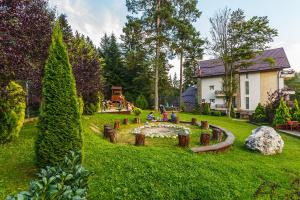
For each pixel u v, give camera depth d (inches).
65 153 247.6
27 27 317.4
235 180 291.6
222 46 1138.0
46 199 106.5
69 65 265.9
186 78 2060.8
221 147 434.6
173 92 2033.7
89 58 729.6
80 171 139.3
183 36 1181.7
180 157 347.6
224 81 1202.6
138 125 766.5
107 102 1311.5
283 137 668.1
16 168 270.7
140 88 1802.4
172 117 858.8
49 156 245.0
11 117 363.9
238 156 416.8
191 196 249.3
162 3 1146.0
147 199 237.6
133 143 492.7
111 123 754.8
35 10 358.9
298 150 503.2
